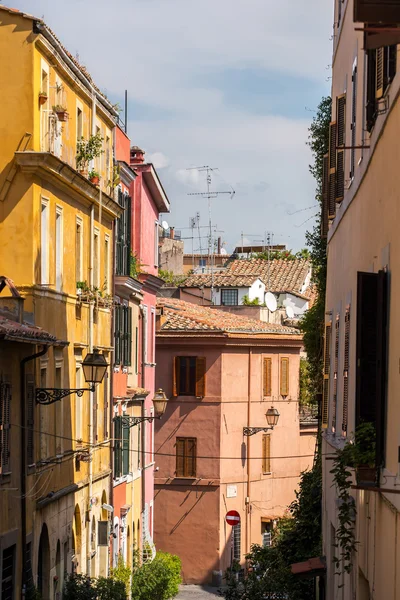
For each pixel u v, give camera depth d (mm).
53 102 52875
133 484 79312
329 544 44156
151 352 90000
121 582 59375
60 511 54375
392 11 19375
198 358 101812
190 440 102000
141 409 83750
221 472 101312
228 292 133500
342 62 41062
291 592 57812
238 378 103312
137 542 81062
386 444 24719
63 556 55281
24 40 49688
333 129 43156
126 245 73562
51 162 50625
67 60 54969
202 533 101000
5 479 43625
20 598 45562
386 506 24422
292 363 110625
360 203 32750
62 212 55156
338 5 44375
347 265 37062
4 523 43438
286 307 135500
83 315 60219
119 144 73438
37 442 49750
